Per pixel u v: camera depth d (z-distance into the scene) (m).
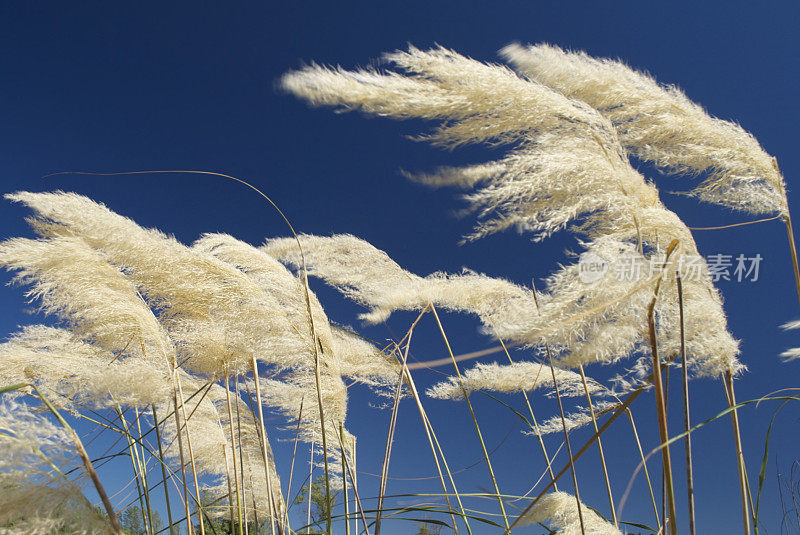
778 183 1.89
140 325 2.45
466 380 2.86
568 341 1.12
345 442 3.28
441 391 2.92
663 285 1.25
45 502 1.40
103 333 2.41
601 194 1.39
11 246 2.24
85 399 2.17
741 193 1.96
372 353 3.18
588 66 1.67
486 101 1.32
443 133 1.41
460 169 1.42
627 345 1.22
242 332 2.32
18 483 1.40
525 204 1.45
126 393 2.22
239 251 2.57
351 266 3.19
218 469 3.35
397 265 3.23
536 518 2.08
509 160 1.36
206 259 2.37
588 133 1.49
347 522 2.39
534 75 1.57
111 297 2.40
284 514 3.06
